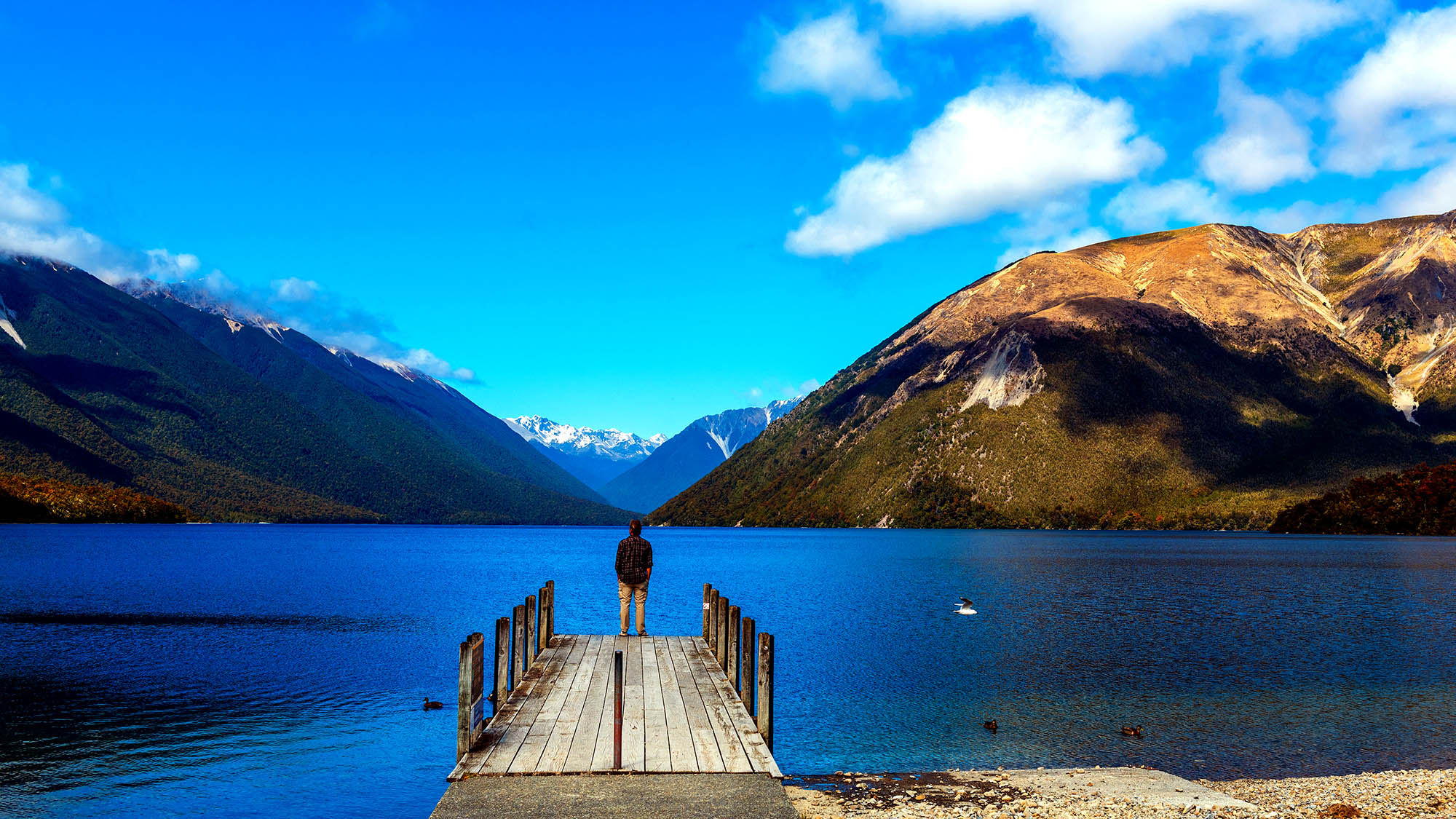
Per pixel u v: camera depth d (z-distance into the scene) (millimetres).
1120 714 27484
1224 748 23641
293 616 54031
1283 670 34875
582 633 44656
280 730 25984
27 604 59656
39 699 29953
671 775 13758
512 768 13844
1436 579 80125
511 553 151375
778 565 107750
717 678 20422
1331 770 21625
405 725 26625
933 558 120500
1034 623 49656
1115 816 15930
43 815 19188
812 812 16641
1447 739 24469
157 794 20516
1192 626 48500
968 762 22406
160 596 65562
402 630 47656
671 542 190875
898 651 39562
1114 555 127125
